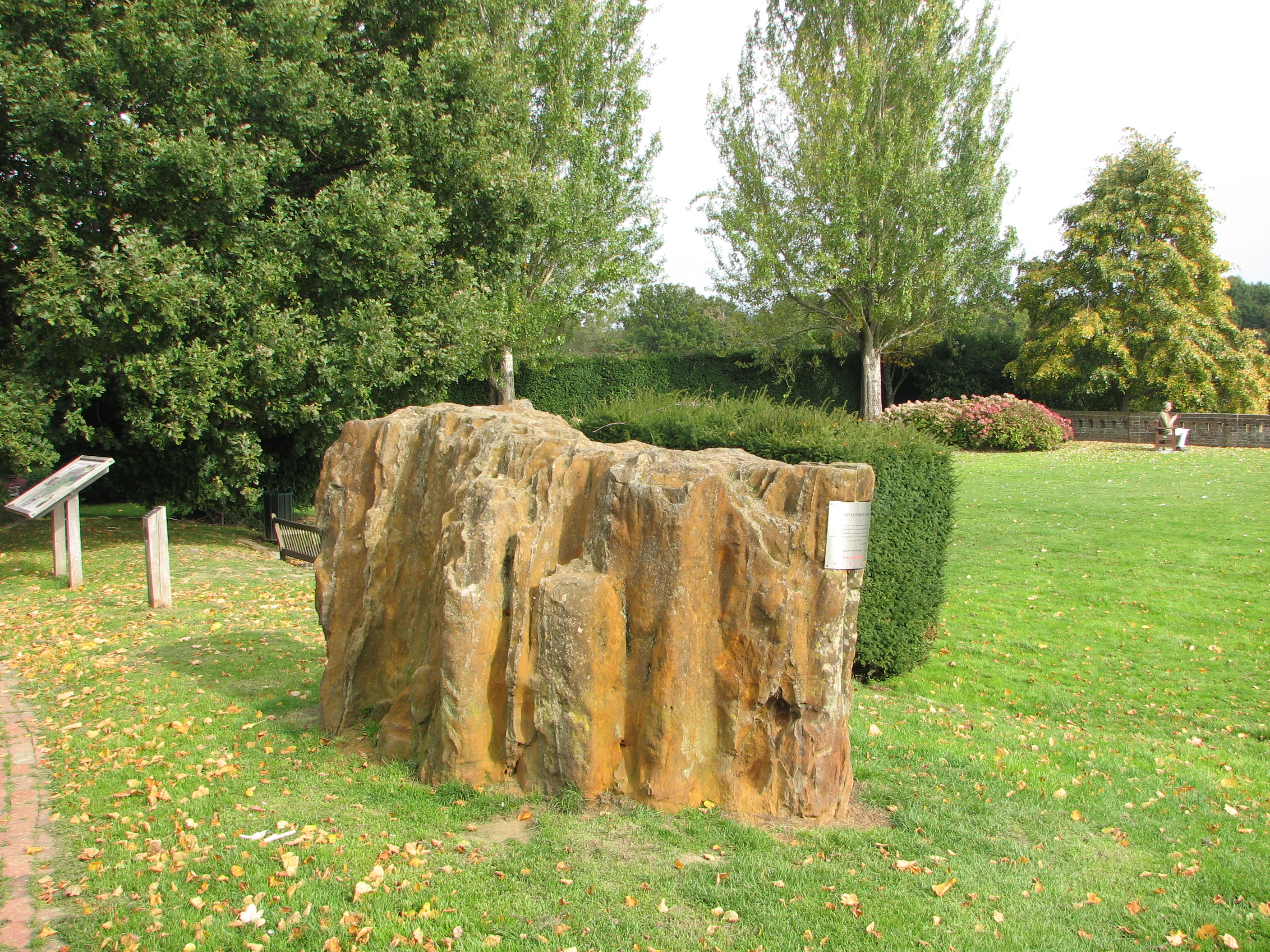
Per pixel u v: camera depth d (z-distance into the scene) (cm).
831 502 507
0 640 919
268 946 376
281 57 1357
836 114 2845
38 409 1202
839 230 2861
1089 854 496
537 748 515
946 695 877
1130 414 2869
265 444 1703
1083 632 1042
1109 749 698
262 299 1325
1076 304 3238
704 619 509
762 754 511
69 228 1256
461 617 522
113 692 735
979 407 2769
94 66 1172
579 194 2367
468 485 561
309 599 1123
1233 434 2642
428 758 543
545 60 2389
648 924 396
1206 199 3080
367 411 1451
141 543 1537
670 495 506
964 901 431
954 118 2928
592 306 2673
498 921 396
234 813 505
